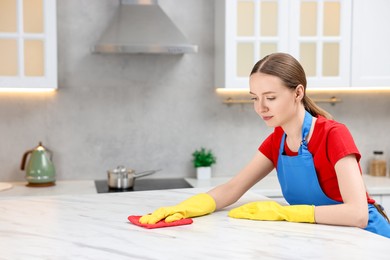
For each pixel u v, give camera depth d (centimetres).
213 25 411
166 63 405
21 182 390
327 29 388
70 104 395
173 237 165
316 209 184
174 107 408
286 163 208
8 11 354
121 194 238
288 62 190
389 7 393
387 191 373
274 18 382
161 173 410
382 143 436
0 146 389
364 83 393
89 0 393
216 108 414
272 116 191
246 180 217
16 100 389
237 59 380
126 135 403
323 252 148
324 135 195
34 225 181
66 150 397
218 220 190
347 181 185
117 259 143
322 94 425
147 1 387
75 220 188
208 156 405
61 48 392
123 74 400
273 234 168
